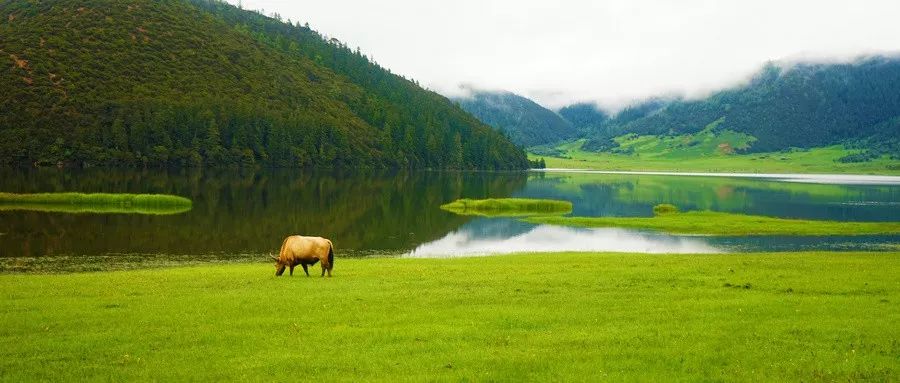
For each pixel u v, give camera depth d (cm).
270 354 1593
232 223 7219
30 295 2427
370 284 2725
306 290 2547
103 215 7406
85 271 4041
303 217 8131
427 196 12400
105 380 1400
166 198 8738
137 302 2253
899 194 14725
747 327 1873
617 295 2423
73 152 13800
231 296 2381
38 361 1531
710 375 1433
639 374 1436
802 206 11294
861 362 1522
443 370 1465
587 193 14600
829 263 3575
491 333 1794
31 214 7169
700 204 11738
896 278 2902
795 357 1569
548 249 5753
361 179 16600
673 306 2191
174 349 1641
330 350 1633
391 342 1714
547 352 1608
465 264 3672
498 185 16900
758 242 6375
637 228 7512
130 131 15000
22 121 13862
